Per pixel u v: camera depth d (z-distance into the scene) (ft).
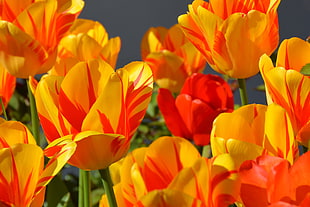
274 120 2.80
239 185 2.64
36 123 3.73
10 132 2.94
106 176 3.02
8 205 2.85
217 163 2.64
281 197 2.63
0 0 3.70
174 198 2.55
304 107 2.98
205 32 3.40
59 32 3.77
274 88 2.99
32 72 3.73
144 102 3.02
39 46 3.68
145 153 2.75
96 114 2.95
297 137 3.01
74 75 3.00
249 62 3.41
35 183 2.86
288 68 3.06
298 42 3.05
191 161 2.70
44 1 3.66
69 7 3.81
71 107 3.00
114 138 2.97
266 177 2.65
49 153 2.90
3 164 2.83
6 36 3.65
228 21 3.34
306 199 2.57
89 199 3.51
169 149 2.70
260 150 2.71
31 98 3.73
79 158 2.99
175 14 10.71
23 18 3.68
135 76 3.04
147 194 2.55
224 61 3.41
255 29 3.35
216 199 2.64
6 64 3.71
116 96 2.95
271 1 3.37
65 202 3.80
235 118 2.81
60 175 3.83
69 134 3.01
